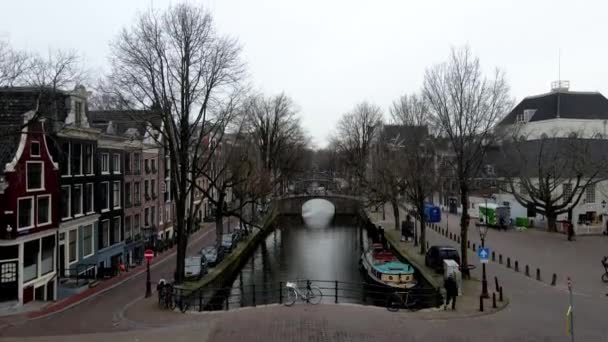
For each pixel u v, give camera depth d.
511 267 31.34
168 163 52.22
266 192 54.94
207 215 69.00
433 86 44.47
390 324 17.98
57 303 23.98
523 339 16.45
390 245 45.91
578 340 16.39
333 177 126.38
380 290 29.48
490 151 65.62
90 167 33.78
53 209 27.41
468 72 31.02
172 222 53.19
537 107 80.12
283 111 71.31
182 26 27.41
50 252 27.22
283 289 33.09
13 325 19.59
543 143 55.72
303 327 17.27
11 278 23.98
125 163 40.53
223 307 27.44
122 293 26.02
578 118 75.19
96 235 34.25
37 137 26.12
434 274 30.25
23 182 24.81
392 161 50.31
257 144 64.75
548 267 31.05
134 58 27.86
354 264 42.88
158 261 37.41
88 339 16.39
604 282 26.52
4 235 23.52
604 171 47.94
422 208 39.16
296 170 83.75
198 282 29.11
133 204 41.81
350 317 18.75
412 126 40.78
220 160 54.81
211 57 28.75
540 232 50.41
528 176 53.94
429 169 43.19
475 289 25.20
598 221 54.22
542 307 21.16
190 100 28.36
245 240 48.00
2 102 26.47
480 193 64.31
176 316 20.39
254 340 15.84
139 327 18.64
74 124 30.56
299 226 71.62
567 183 53.31
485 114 31.66
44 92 24.64
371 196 65.25
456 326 18.03
